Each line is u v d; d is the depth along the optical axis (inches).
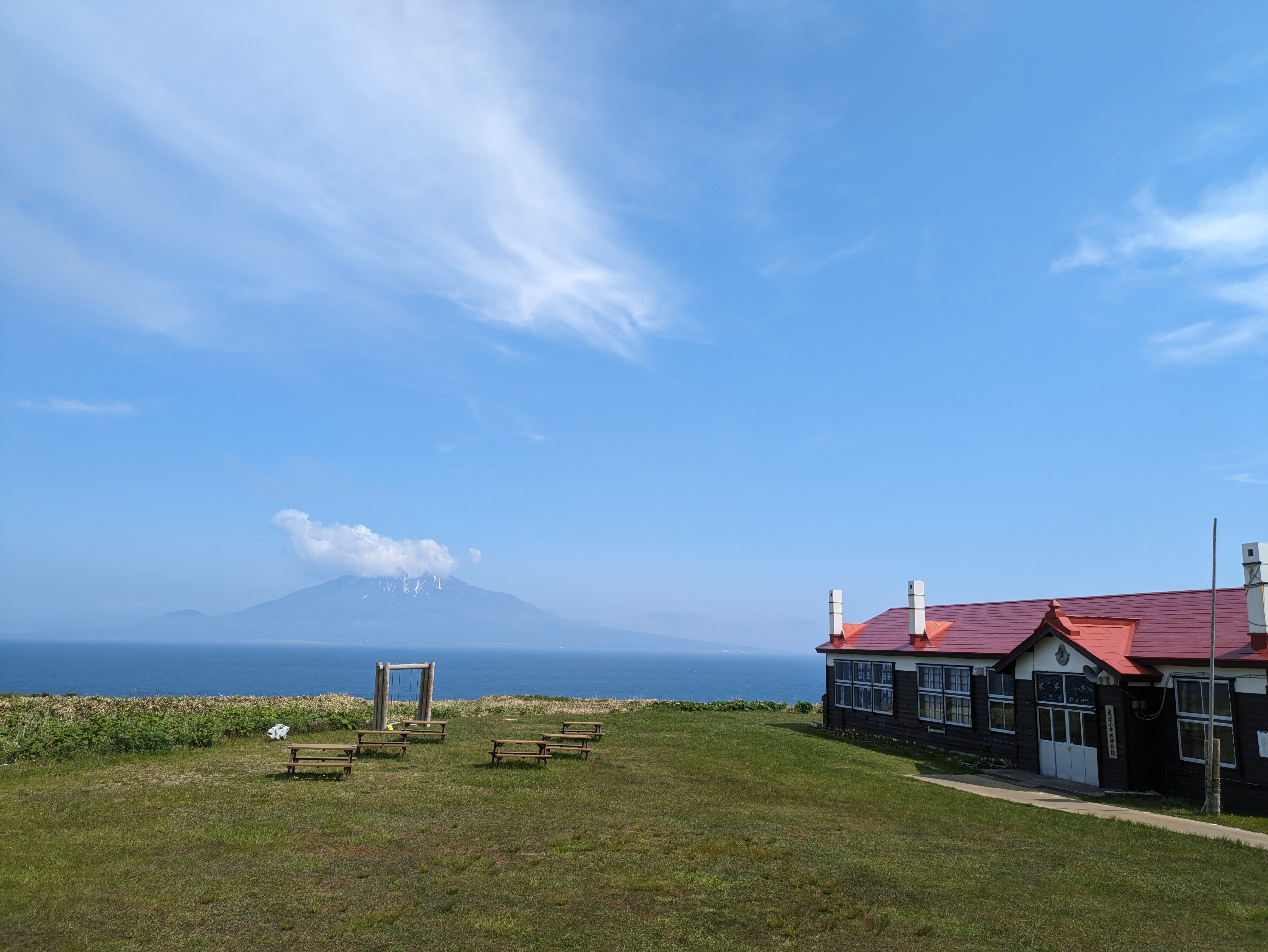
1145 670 787.4
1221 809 703.1
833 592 1354.6
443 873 414.0
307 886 386.3
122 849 434.9
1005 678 968.9
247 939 319.9
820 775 788.6
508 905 368.5
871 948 330.6
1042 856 496.4
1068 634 844.6
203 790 585.3
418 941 323.9
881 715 1209.4
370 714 1075.9
